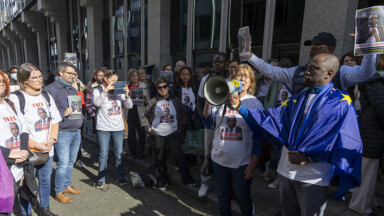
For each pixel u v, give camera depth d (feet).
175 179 12.12
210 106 7.15
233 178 6.98
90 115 13.94
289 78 7.12
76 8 40.19
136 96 12.62
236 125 6.75
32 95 7.91
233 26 17.24
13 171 6.66
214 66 10.32
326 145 4.52
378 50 4.35
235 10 16.97
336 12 11.31
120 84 10.80
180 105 11.16
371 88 7.25
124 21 28.30
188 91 13.20
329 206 8.93
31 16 54.34
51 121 8.60
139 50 26.50
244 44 7.23
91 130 20.45
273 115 5.65
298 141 4.96
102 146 11.45
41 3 40.98
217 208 9.89
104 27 33.32
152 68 23.12
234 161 6.81
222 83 5.49
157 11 22.13
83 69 39.78
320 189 4.91
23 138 6.82
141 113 14.70
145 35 25.17
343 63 9.63
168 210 9.87
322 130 4.63
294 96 5.54
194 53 20.81
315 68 4.86
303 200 5.05
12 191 5.35
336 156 4.39
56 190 10.38
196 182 11.34
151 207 10.09
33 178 8.43
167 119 10.85
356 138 4.46
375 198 9.68
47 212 9.06
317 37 6.32
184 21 21.30
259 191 10.59
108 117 11.19
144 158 15.12
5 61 113.70
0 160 5.17
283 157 5.57
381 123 7.18
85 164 15.11
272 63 12.59
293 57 13.93
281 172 5.52
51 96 8.80
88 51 35.88
